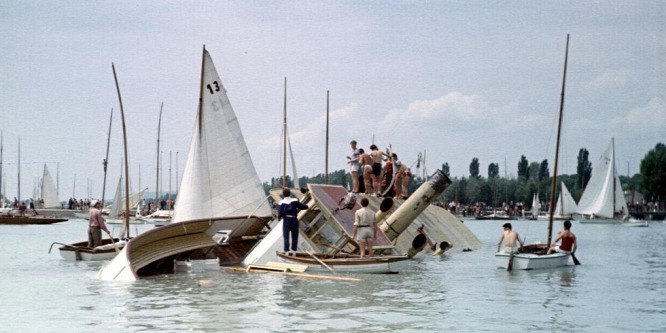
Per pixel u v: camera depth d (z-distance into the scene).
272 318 16.23
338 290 21.39
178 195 34.09
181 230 28.06
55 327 15.15
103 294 20.33
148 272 26.95
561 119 34.81
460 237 41.97
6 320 15.98
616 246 50.84
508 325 15.77
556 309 18.22
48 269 27.80
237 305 18.22
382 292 21.05
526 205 185.25
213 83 34.69
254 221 31.53
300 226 30.56
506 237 29.52
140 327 15.11
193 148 34.12
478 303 19.03
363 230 26.97
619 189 123.69
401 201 36.56
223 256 31.41
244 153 35.22
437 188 31.97
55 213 111.12
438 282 23.91
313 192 29.23
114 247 32.81
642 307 18.78
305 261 27.03
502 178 191.62
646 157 149.25
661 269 30.20
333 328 15.07
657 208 150.62
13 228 76.12
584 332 15.18
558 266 31.14
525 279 25.36
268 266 27.31
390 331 14.83
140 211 109.06
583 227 107.56
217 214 34.53
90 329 14.92
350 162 35.41
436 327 15.36
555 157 34.50
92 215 32.50
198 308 17.67
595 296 20.89
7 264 30.19
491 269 28.89
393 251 29.45
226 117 34.94
